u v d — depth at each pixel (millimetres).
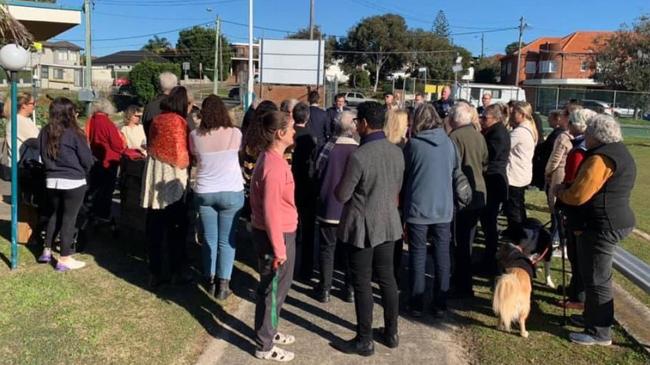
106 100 6762
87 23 24922
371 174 3900
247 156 5988
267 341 4000
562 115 6723
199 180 4844
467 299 5293
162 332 4352
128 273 5598
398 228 4043
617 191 4117
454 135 5215
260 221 3939
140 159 6324
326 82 27938
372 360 4094
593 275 4305
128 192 6449
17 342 4062
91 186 6684
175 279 5328
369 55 72938
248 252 6438
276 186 3801
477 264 6242
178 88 5117
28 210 6277
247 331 4469
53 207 5664
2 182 10188
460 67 33594
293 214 4074
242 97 30844
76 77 73500
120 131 7363
